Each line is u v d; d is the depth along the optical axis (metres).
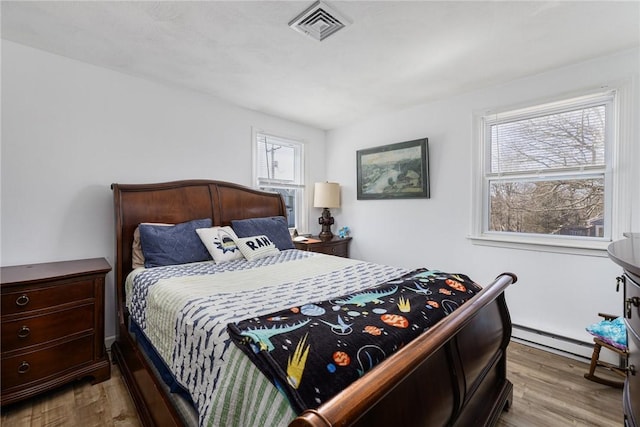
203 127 2.96
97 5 1.62
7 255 2.00
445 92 2.89
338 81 2.64
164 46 2.06
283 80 2.62
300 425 0.57
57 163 2.18
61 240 2.20
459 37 1.95
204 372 1.08
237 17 1.74
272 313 1.17
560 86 2.38
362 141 3.81
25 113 2.05
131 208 2.38
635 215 2.10
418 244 3.29
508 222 2.75
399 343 1.03
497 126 2.79
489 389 1.59
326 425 0.56
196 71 2.45
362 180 3.78
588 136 2.33
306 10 1.68
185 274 1.97
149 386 1.50
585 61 2.26
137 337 1.88
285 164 3.85
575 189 2.41
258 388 0.86
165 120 2.71
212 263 2.38
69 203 2.23
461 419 1.26
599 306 2.25
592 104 2.31
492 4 1.62
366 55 2.18
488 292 1.39
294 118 3.70
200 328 1.17
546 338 2.43
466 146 2.91
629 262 0.95
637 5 1.62
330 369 0.84
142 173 2.58
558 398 1.80
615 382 1.91
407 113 3.36
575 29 1.85
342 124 3.96
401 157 3.38
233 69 2.41
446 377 1.11
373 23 1.80
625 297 1.24
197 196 2.78
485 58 2.22
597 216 2.31
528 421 1.61
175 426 1.17
